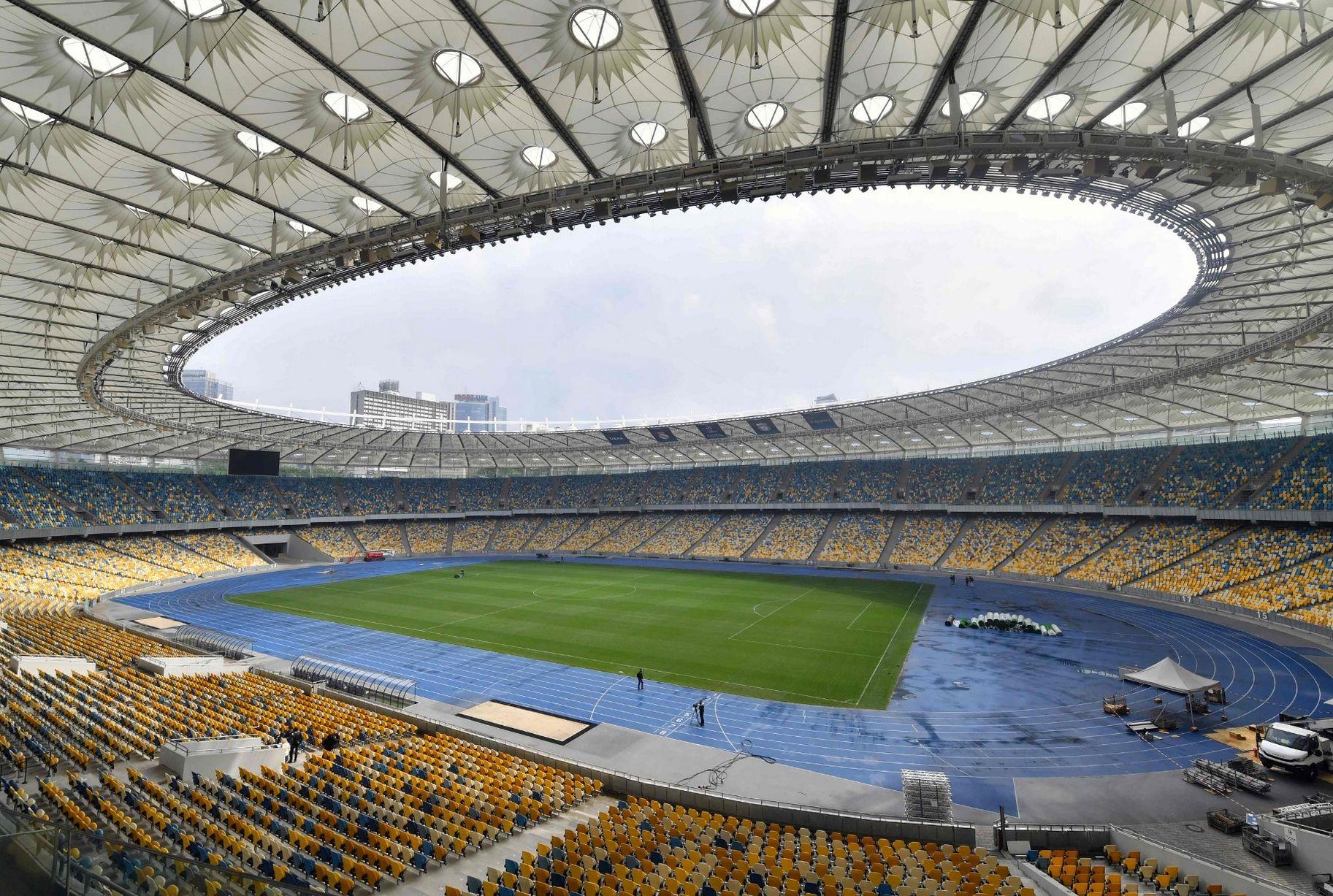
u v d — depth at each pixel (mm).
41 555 57656
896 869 13680
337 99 17391
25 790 15477
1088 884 13078
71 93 16547
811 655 34562
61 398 46906
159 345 37375
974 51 15430
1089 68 16188
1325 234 25609
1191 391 48312
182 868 8672
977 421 64250
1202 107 18094
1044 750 22125
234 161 19969
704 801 17984
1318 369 40906
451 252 22062
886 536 72125
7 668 25688
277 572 69188
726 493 87500
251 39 14891
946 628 40344
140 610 47000
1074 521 62281
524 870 13117
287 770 18047
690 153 16875
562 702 27500
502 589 56469
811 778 20203
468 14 14180
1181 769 20422
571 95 16984
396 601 50938
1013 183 19141
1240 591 43219
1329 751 19312
